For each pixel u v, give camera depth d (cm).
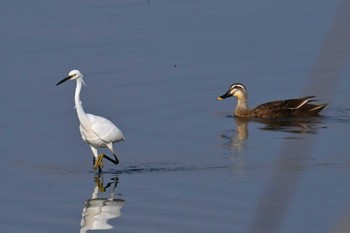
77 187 1867
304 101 2398
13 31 2975
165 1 3297
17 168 1997
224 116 2391
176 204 1739
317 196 1748
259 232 1579
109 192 1828
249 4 3266
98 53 2800
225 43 2897
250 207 1708
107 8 3209
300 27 3017
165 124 2297
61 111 2389
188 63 2736
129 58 2769
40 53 2797
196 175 1912
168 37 2939
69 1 3284
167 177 1906
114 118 2336
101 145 1966
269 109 2392
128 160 2039
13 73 2658
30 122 2309
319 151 2048
